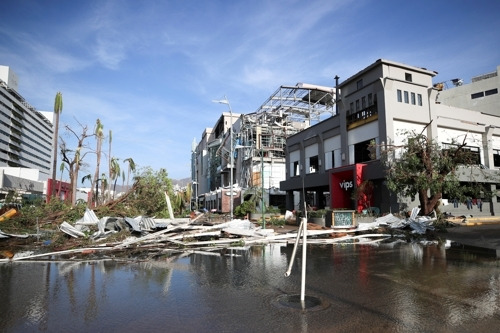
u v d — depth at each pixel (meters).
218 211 54.09
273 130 58.62
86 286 7.54
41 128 118.50
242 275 8.57
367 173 25.34
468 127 29.05
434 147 21.52
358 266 9.56
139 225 16.53
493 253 11.51
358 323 5.10
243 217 32.97
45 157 123.81
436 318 5.29
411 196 21.94
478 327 4.92
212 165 83.50
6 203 24.19
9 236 15.27
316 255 11.76
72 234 15.19
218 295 6.71
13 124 97.44
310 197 38.81
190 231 16.22
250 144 58.38
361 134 27.64
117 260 11.01
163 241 14.77
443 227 19.25
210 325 5.12
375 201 25.33
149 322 5.29
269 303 6.14
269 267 9.62
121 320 5.39
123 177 76.12
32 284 7.76
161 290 7.15
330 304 6.04
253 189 42.84
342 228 19.75
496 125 32.09
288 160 39.78
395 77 26.02
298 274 8.63
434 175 20.20
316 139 33.78
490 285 7.23
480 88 43.41
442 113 27.92
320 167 32.78
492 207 28.05
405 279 7.86
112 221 16.28
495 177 27.83
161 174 29.39
